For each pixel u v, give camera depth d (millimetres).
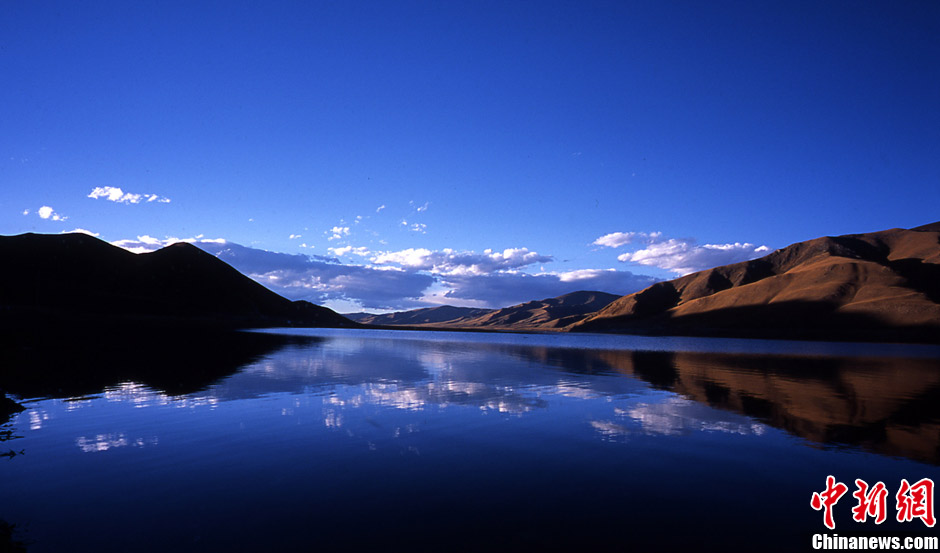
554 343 90250
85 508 8203
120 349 39094
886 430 14398
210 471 10164
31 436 12836
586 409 17625
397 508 8328
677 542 7152
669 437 13500
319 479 9758
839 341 121938
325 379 24703
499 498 8844
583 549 6879
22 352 33844
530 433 13828
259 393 19812
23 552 6633
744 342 107375
